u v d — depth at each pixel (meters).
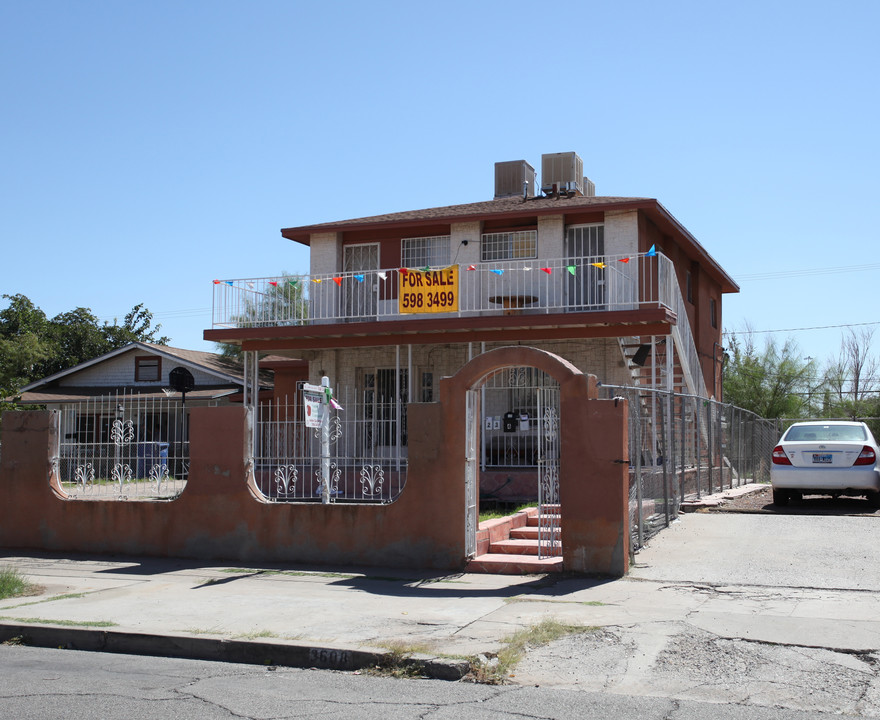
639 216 20.39
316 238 22.89
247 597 9.55
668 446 13.62
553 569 10.33
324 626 8.03
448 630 7.76
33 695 6.36
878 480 14.45
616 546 9.92
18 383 36.94
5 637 8.30
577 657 6.96
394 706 5.98
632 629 7.58
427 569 10.98
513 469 17.48
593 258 19.98
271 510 11.96
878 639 7.09
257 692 6.41
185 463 13.52
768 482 23.97
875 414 42.19
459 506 10.88
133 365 31.70
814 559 10.41
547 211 20.38
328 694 6.33
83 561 12.43
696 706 5.86
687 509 14.81
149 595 9.77
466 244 21.56
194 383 30.62
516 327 18.81
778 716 5.63
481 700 6.09
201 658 7.57
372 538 11.35
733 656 6.82
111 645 7.92
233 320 20.88
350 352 22.30
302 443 15.30
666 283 19.30
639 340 19.75
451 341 19.52
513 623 7.96
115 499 13.09
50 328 44.59
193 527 12.41
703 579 9.62
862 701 5.86
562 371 10.30
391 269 20.16
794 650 6.90
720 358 29.00
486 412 19.86
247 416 12.38
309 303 22.56
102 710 5.96
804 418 41.41
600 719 5.63
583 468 10.14
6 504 13.54
